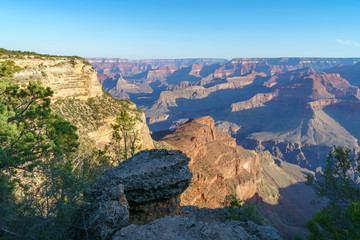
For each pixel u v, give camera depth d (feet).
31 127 71.05
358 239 28.30
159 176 57.57
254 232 51.65
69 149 75.41
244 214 100.99
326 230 32.24
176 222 43.24
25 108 70.79
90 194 50.80
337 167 90.99
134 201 55.93
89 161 92.79
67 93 212.84
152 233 39.40
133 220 56.24
